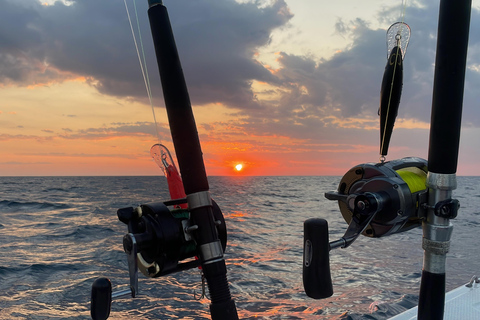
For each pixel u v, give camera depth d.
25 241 13.70
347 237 1.28
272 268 9.25
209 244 0.89
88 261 10.45
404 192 1.30
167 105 0.92
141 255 0.98
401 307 6.30
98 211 24.05
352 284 7.71
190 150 0.91
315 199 36.88
